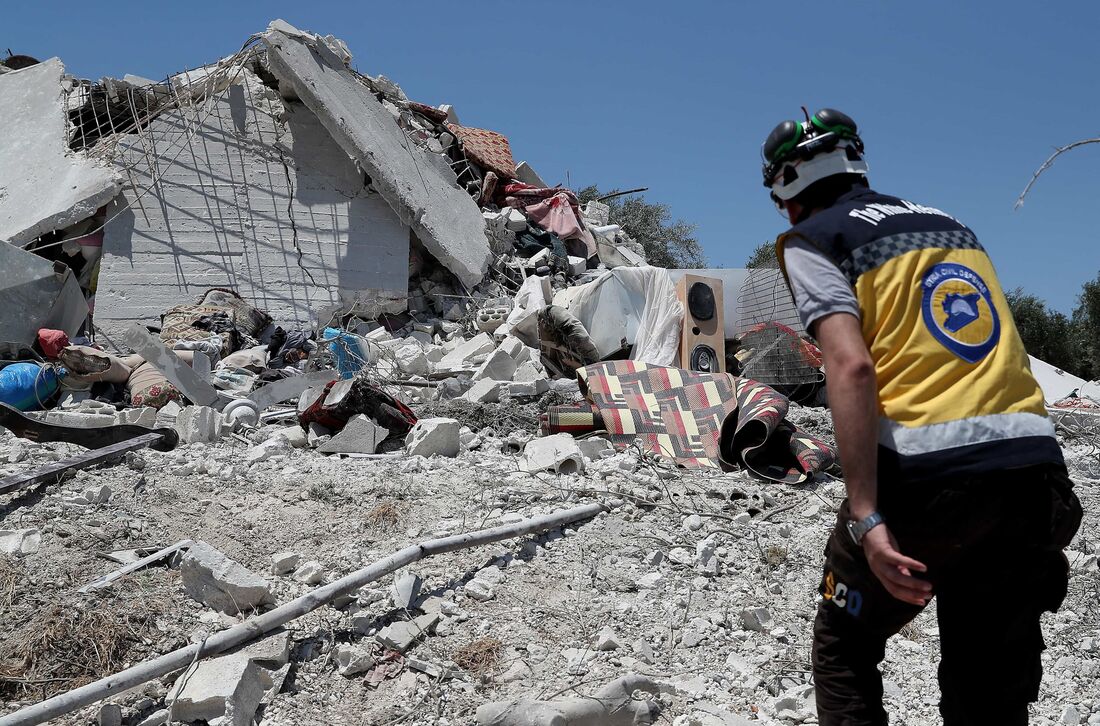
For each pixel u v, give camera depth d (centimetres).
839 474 598
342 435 638
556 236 1552
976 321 238
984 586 238
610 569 439
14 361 913
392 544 448
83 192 1241
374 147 1312
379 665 354
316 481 527
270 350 1102
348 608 386
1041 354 2797
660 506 517
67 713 304
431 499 509
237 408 754
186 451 593
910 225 248
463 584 412
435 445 620
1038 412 237
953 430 229
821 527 502
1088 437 885
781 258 254
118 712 312
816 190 268
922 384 234
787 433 618
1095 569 481
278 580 409
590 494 522
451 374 1020
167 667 328
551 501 513
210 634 364
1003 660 241
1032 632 243
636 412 668
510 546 451
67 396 845
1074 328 2805
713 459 635
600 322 1045
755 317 1093
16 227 1227
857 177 268
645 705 334
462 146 1600
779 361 962
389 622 377
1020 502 228
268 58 1272
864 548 229
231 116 1327
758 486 571
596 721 322
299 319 1279
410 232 1363
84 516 458
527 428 737
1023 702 243
